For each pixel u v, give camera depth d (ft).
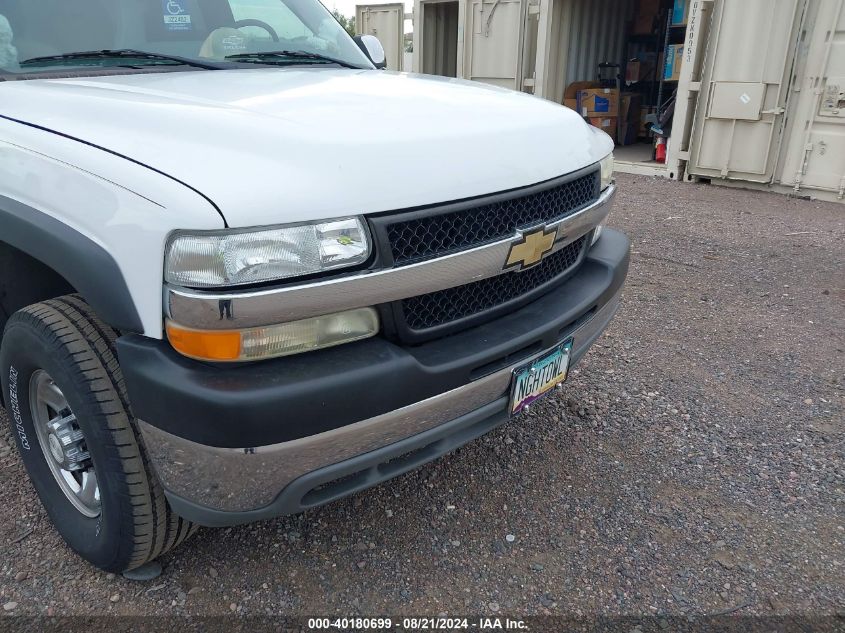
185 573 7.09
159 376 5.23
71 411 6.27
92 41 8.50
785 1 23.88
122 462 6.00
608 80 35.29
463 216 6.07
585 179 7.84
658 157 30.81
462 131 6.50
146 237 5.13
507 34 32.48
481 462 9.10
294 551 7.44
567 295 7.69
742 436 9.75
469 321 6.59
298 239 5.15
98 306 5.52
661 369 11.78
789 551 7.50
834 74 23.72
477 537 7.70
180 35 9.18
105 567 6.82
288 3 10.78
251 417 5.08
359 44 11.36
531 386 7.15
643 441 9.61
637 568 7.25
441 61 38.24
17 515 7.95
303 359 5.47
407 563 7.29
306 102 6.77
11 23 8.05
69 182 5.78
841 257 18.33
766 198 25.61
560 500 8.34
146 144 5.72
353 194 5.40
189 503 5.78
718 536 7.73
